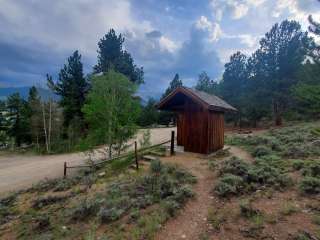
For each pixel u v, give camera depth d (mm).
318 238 4637
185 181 9094
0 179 16234
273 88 30688
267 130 28938
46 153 29172
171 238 5453
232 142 20266
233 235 5230
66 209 8352
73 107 32906
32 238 6652
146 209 7055
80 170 16391
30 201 10500
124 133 16469
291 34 30375
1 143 41469
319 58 18062
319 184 6734
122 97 16703
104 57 32188
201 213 6527
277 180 7855
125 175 11641
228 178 8227
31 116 34719
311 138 15172
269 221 5480
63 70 33812
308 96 16656
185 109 14820
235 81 38188
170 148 15320
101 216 6797
